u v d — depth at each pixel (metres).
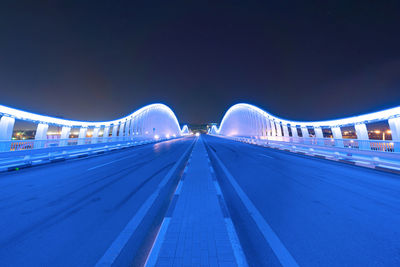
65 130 20.61
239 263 1.83
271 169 7.34
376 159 7.40
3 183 5.34
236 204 3.60
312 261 1.92
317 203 3.63
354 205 3.53
